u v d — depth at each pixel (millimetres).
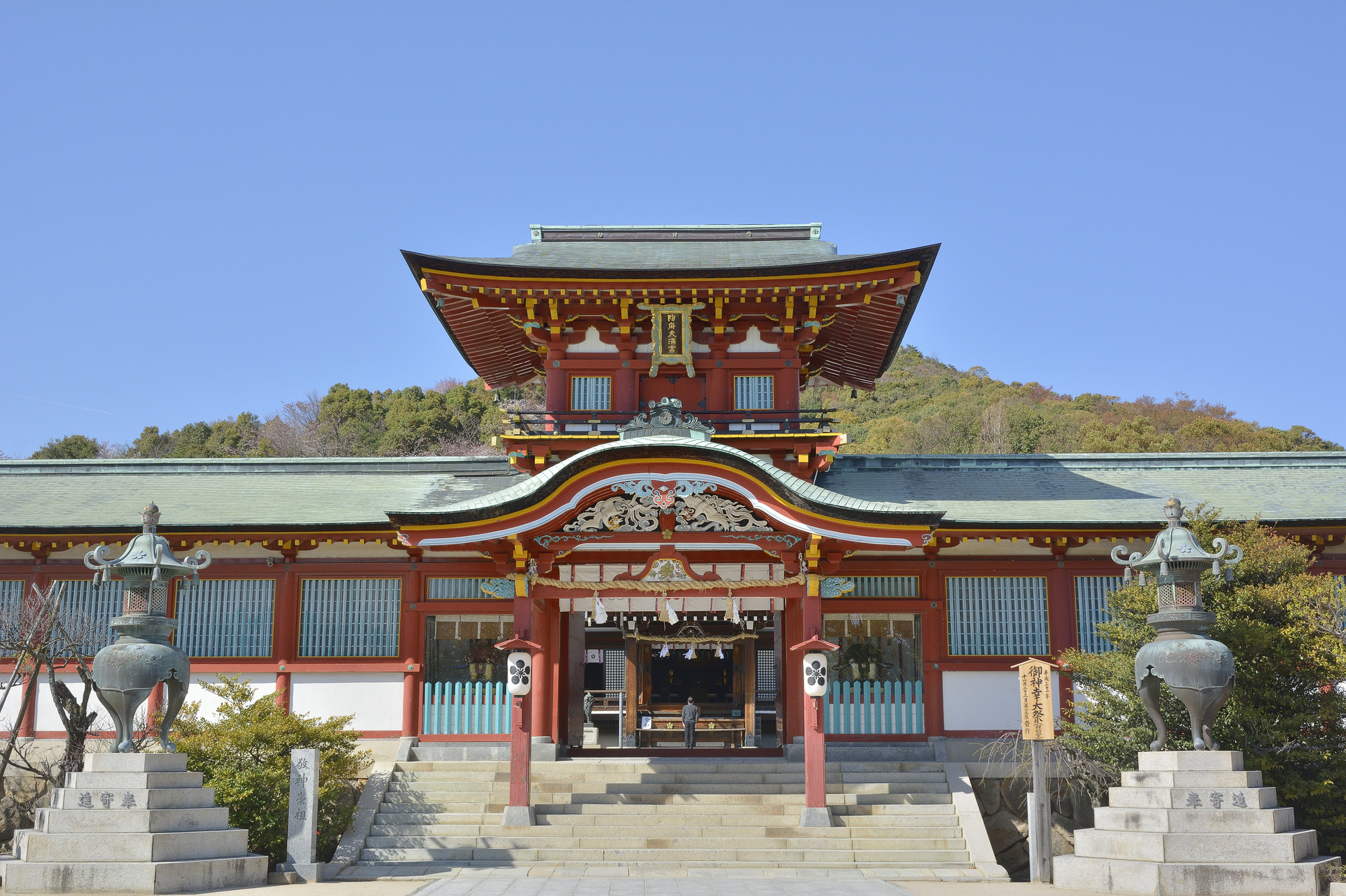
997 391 90875
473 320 25781
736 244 27719
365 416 83188
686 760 21172
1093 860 13758
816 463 23641
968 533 21828
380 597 22766
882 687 22141
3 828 21172
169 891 13258
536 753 21641
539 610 22188
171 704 15047
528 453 23453
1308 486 23672
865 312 25516
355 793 20484
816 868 17109
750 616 32906
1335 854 16750
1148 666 14586
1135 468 25422
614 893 14094
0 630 20609
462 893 14141
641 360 24422
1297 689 17641
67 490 24422
